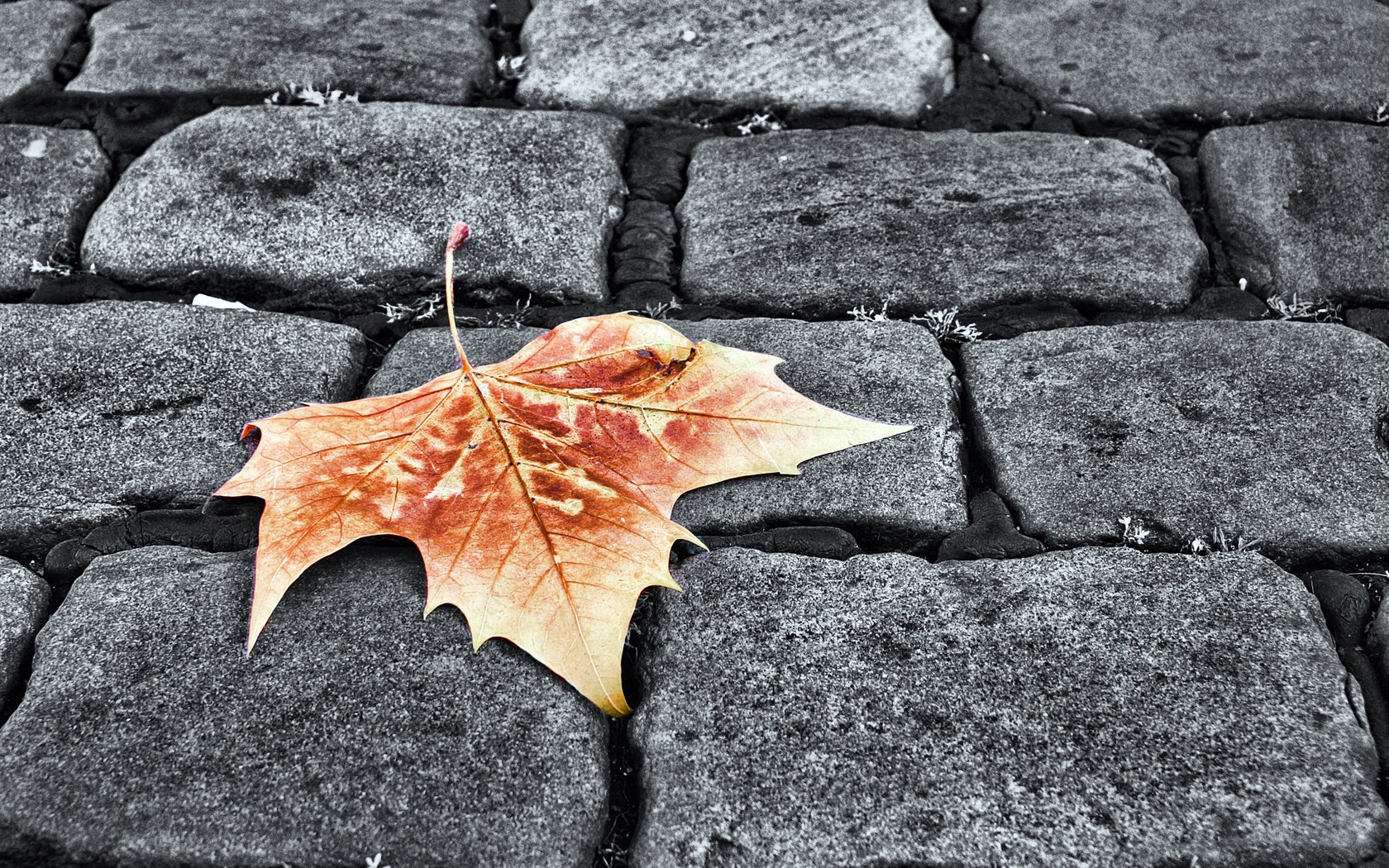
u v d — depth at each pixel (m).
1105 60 1.00
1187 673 0.79
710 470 0.81
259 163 0.94
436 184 0.93
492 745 0.77
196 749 0.77
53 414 0.85
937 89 0.99
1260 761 0.77
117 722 0.78
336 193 0.93
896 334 0.88
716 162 0.95
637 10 1.03
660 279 0.91
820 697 0.78
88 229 0.92
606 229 0.93
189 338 0.88
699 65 1.00
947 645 0.79
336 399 0.86
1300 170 0.93
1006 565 0.81
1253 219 0.92
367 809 0.76
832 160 0.95
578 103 0.99
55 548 0.82
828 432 0.82
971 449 0.85
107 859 0.76
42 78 0.99
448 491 0.80
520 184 0.94
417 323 0.89
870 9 1.03
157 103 0.98
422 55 1.01
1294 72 0.99
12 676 0.79
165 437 0.84
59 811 0.76
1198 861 0.75
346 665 0.79
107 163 0.95
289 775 0.77
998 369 0.87
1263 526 0.82
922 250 0.91
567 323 0.84
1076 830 0.76
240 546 0.82
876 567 0.81
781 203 0.93
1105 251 0.91
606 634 0.77
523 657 0.79
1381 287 0.89
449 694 0.78
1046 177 0.94
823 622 0.80
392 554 0.81
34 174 0.94
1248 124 0.97
